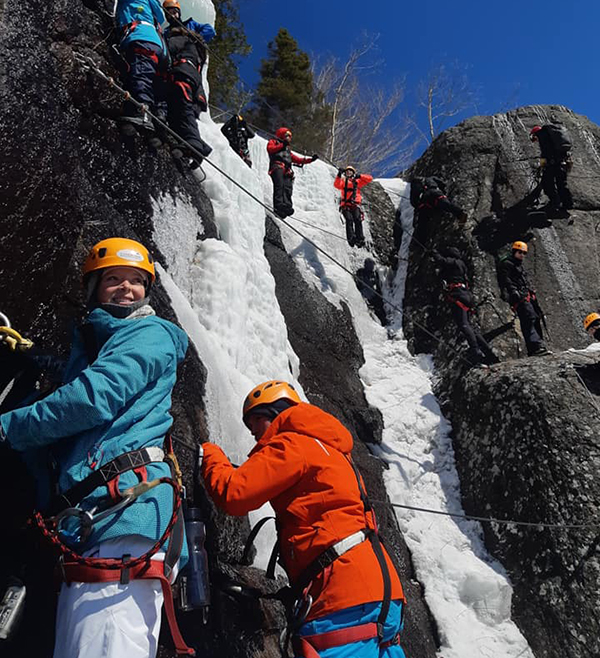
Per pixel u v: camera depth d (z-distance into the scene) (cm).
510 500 683
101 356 213
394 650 250
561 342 889
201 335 435
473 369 812
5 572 233
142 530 197
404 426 801
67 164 370
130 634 190
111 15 509
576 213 1023
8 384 235
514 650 604
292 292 805
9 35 377
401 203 1166
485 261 937
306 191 1126
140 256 249
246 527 378
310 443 259
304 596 242
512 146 1096
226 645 311
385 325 1000
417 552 671
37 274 312
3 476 240
